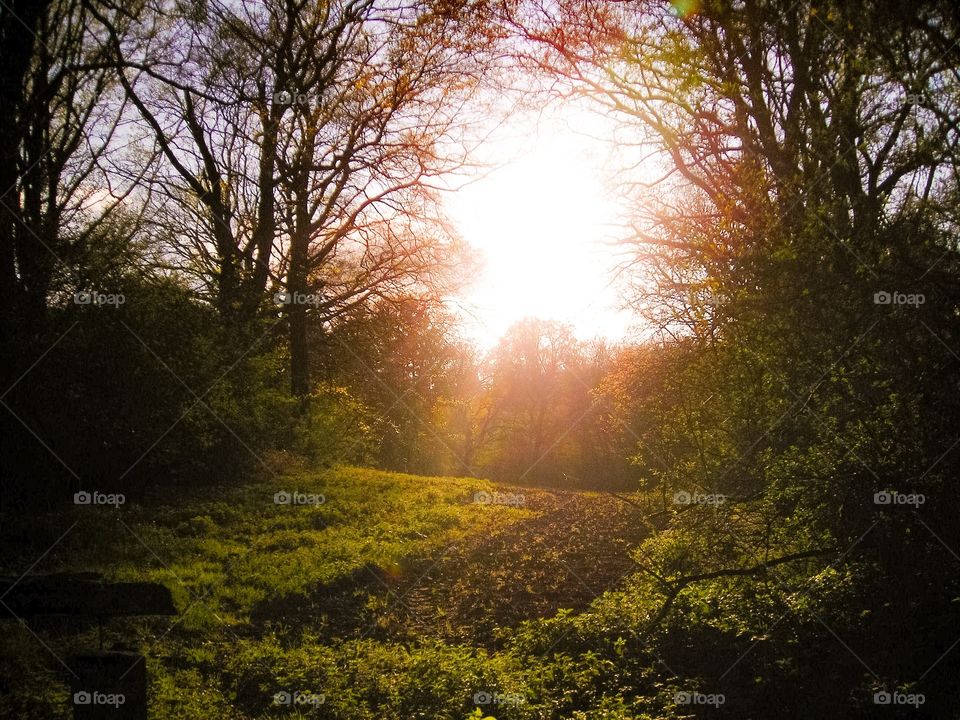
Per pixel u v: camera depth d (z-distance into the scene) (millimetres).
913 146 9195
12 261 17875
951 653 7945
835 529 9703
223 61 26922
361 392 41156
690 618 10820
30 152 19906
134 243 21266
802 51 11594
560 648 11359
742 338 10539
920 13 8641
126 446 19875
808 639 9195
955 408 8266
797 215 10711
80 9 22562
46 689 8484
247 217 31750
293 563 16156
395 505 23812
